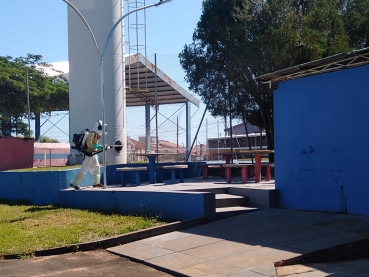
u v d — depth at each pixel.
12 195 14.55
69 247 8.68
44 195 13.45
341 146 9.52
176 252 8.13
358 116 9.20
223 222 9.90
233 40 15.77
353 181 9.27
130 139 22.86
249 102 17.23
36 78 25.94
